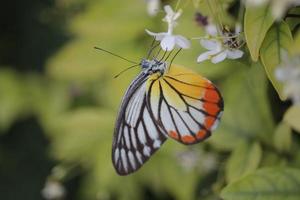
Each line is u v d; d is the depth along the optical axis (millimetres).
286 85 395
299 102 390
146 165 596
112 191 631
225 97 513
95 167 614
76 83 661
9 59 905
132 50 576
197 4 425
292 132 503
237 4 444
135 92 446
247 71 473
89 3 660
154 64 440
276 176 455
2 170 891
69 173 665
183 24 490
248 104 507
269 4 406
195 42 491
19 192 887
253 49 406
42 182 875
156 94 441
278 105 509
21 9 886
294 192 454
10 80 789
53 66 611
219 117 428
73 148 617
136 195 611
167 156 591
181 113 437
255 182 455
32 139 876
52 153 701
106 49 588
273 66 409
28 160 882
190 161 555
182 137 439
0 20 929
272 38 411
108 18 579
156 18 566
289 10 421
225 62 505
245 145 499
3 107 773
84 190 713
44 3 846
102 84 635
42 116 757
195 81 430
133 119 451
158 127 446
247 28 407
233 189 455
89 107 638
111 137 602
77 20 608
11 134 887
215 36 421
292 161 497
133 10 573
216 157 548
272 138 503
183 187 584
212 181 555
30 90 780
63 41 825
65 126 610
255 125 505
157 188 599
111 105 582
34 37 871
